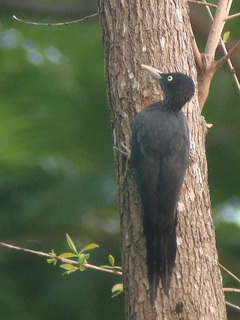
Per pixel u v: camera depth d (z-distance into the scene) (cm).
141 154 905
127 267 888
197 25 1711
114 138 934
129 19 943
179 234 886
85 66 1805
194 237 888
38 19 1892
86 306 1577
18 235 1600
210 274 882
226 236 1655
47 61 1831
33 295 1593
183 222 891
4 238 1598
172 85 929
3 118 1725
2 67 1823
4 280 1588
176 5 959
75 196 1588
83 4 1866
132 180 912
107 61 947
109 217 1630
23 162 1681
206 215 906
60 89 1770
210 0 1753
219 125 1716
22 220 1597
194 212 898
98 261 1581
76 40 1864
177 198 887
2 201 1627
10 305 1570
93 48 1834
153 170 898
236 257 1612
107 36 949
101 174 1625
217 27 1010
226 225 1672
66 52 1858
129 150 917
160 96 935
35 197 1614
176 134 914
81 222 1612
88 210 1588
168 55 941
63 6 1866
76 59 1833
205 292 873
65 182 1631
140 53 936
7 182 1647
